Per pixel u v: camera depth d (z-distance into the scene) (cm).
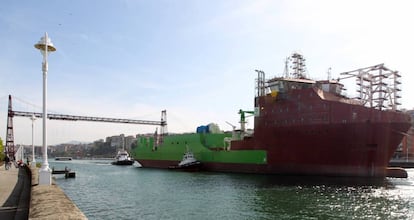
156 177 6372
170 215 2664
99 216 2620
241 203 3225
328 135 5528
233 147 7525
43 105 2095
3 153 8981
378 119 5278
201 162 8169
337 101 5519
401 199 3416
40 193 1611
